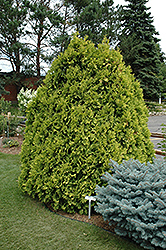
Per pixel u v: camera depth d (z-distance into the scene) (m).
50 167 2.88
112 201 2.21
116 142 2.79
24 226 2.69
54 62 3.18
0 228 2.66
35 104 3.24
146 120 3.35
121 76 3.01
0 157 6.16
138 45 21.38
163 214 2.09
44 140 3.04
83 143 2.76
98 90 3.00
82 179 2.81
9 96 23.86
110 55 3.09
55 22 17.59
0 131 9.18
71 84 2.99
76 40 3.15
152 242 2.06
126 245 2.35
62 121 2.87
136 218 2.14
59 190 2.86
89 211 2.85
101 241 2.41
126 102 2.93
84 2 19.19
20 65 19.25
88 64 3.01
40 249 2.28
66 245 2.34
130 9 23.62
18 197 3.51
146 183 2.21
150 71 22.02
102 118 2.84
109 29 19.50
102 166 2.79
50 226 2.69
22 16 16.98
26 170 3.28
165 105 24.73
